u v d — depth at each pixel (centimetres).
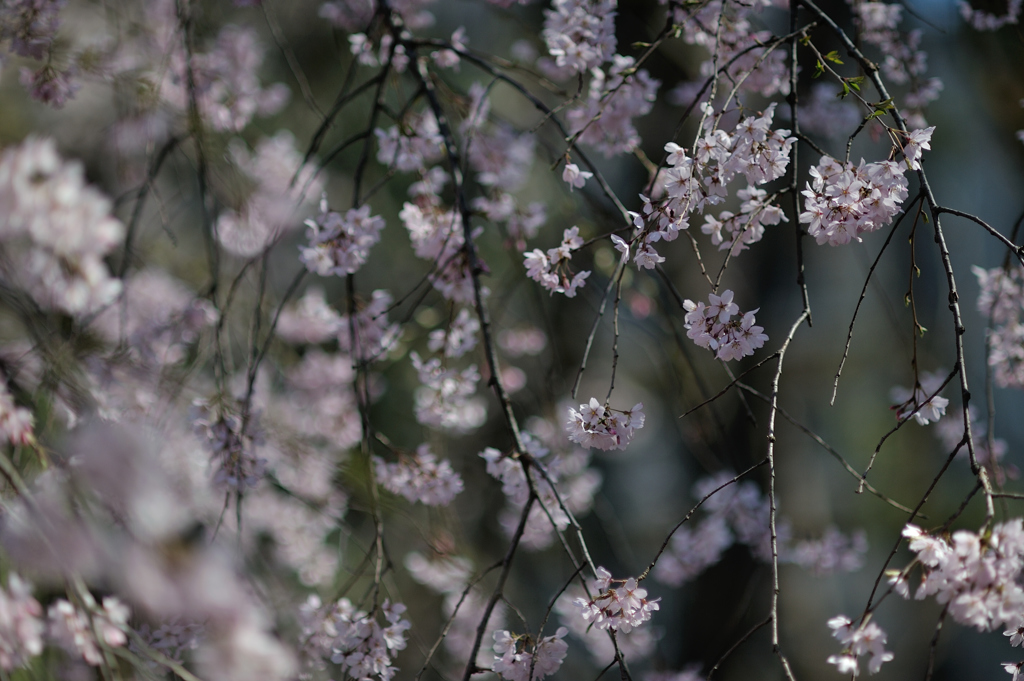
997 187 528
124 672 282
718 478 348
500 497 452
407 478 298
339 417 366
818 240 270
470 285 300
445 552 324
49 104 302
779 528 346
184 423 304
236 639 275
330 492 364
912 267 269
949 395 464
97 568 272
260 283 298
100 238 263
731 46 296
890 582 262
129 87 315
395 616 288
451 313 301
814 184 270
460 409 319
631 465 646
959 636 593
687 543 345
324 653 295
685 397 351
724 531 344
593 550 443
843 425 650
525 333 395
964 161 533
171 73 323
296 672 289
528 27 329
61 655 282
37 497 273
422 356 450
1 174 260
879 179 268
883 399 654
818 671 569
